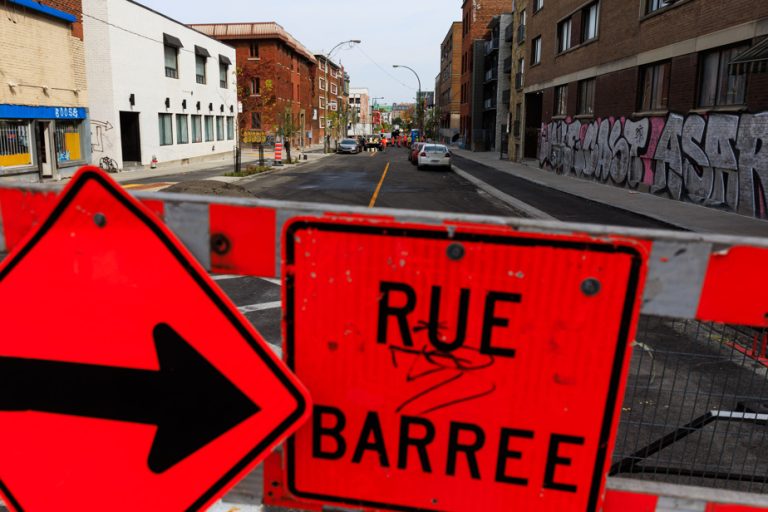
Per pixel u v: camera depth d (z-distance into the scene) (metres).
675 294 1.50
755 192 13.92
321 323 1.65
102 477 1.79
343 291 1.61
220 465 1.72
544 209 16.17
